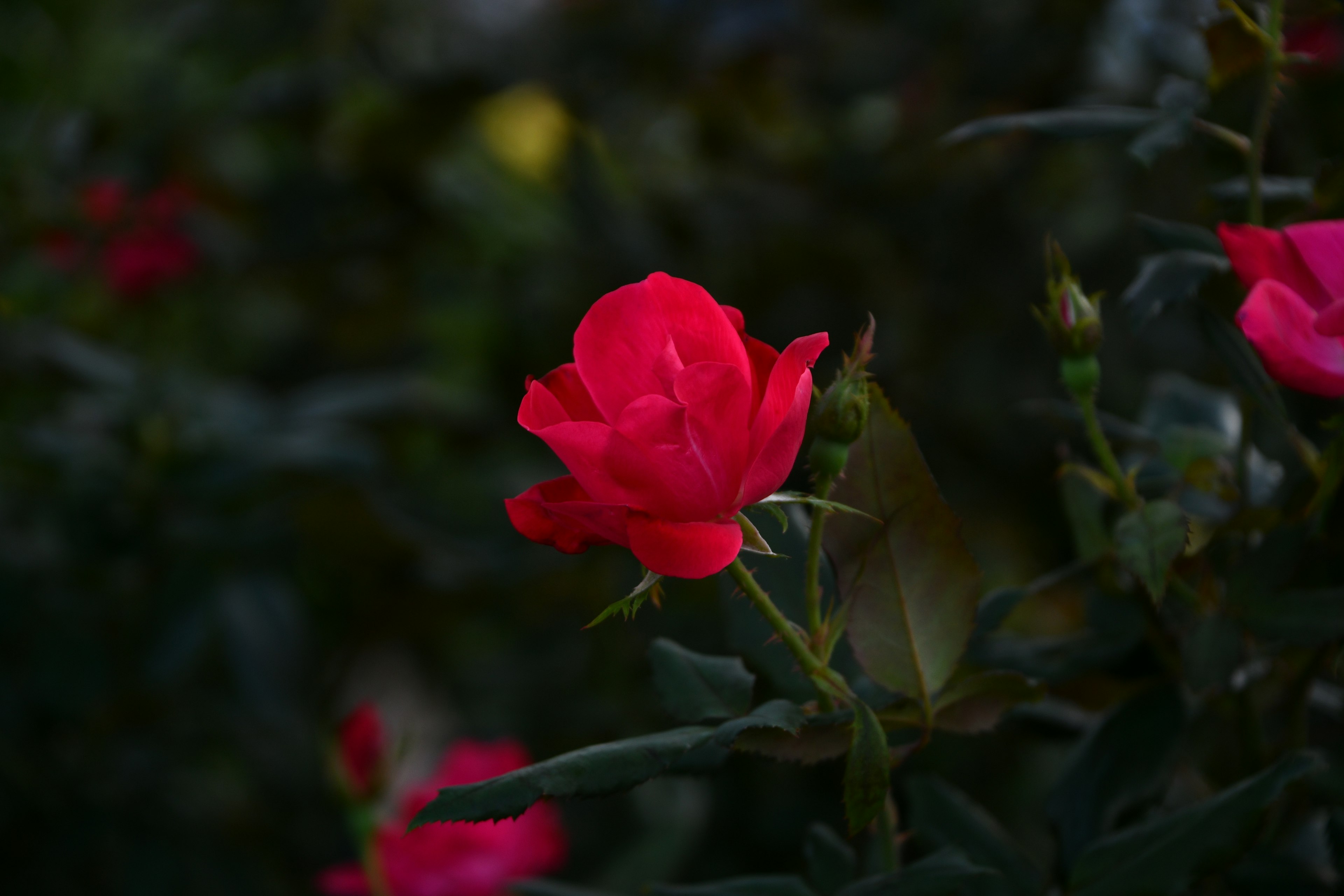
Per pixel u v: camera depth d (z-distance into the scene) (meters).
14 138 1.59
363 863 0.91
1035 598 1.46
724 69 1.82
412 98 1.76
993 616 0.73
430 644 1.80
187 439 1.35
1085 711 0.76
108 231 1.63
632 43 1.92
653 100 1.99
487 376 2.05
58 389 1.59
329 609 1.65
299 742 1.49
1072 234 1.58
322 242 1.79
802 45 1.83
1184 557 0.73
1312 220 0.74
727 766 0.75
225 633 1.32
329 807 1.55
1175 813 0.69
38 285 1.60
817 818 1.42
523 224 1.92
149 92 1.71
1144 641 0.74
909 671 0.68
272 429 1.42
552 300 1.88
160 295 1.75
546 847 1.05
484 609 1.72
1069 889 0.70
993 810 1.37
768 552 0.65
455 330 2.04
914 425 1.60
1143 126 0.73
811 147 1.85
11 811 1.29
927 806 0.77
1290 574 0.70
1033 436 1.51
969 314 1.61
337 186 1.79
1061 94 1.51
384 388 1.53
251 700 1.32
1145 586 0.71
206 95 1.75
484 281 1.98
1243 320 0.66
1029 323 1.56
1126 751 0.73
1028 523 1.50
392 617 1.68
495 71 1.83
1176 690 0.74
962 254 1.61
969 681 0.68
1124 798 0.72
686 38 1.90
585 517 0.64
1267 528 0.72
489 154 1.94
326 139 1.86
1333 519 0.70
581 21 1.98
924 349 1.62
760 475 0.65
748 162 1.89
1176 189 1.41
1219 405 0.79
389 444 1.80
